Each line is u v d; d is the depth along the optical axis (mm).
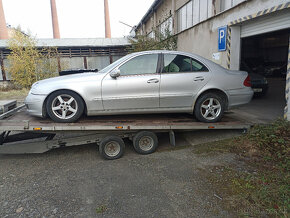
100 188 3186
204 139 4973
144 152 4395
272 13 5871
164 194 2990
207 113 4633
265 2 6008
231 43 7590
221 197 2871
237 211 2590
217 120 4699
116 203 2812
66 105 4160
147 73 4363
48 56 17406
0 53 17109
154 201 2838
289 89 5113
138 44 15773
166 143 4965
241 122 4926
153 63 4426
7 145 4270
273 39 23562
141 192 3055
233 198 2834
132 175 3557
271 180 3195
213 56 8789
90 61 19344
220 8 8797
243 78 4832
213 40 8703
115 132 4324
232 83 4684
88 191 3113
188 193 2992
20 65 15875
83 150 4805
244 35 7371
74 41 20625
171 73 4418
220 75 4605
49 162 4199
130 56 4430
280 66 18906
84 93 4113
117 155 4227
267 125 5000
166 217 2529
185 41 11578
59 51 18500
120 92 4238
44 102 4152
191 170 3650
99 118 4648
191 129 4777
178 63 4516
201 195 2934
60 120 4184
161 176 3488
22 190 3184
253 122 5254
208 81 4523
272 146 4242
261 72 17922
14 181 3461
